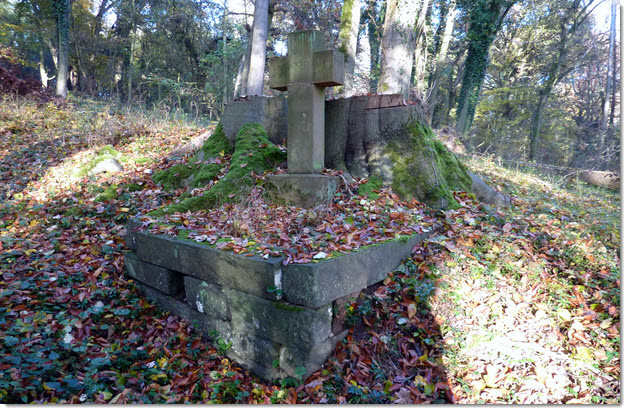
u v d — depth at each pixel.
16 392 2.26
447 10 16.86
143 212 4.68
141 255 3.58
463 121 15.64
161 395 2.50
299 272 2.53
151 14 18.98
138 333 3.14
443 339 2.84
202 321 3.15
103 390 2.48
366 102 4.71
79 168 6.18
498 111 20.94
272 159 4.84
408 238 3.44
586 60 18.58
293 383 2.57
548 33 19.67
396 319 2.99
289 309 2.58
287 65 4.18
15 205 5.07
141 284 3.66
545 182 7.67
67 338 2.81
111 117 9.02
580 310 2.97
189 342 3.08
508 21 19.00
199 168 5.42
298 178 4.10
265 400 2.51
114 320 3.22
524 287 3.21
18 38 19.84
